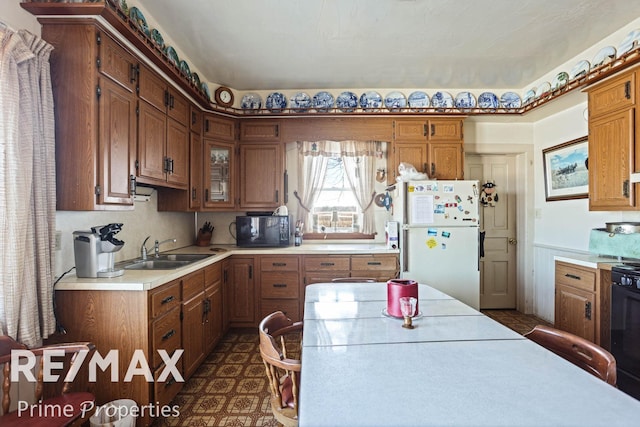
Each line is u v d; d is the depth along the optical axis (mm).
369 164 3658
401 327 1293
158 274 1896
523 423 690
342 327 1296
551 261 3371
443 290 3061
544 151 3512
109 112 1788
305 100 3477
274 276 3205
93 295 1701
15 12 1562
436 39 2484
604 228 2564
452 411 732
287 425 1191
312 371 924
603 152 2395
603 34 2416
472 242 3064
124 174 1924
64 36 1688
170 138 2521
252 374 2422
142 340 1695
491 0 2012
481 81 3287
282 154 3498
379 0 2014
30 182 1503
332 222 3752
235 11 2135
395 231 3215
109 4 1649
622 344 2027
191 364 2242
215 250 3152
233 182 3441
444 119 3475
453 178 3455
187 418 1896
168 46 2457
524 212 3725
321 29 2350
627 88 2195
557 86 2967
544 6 2074
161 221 2928
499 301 3848
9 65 1418
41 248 1575
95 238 1793
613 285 2098
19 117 1467
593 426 681
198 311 2375
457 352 1057
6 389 1300
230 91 3424
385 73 3098
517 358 1012
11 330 1416
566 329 2529
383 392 812
